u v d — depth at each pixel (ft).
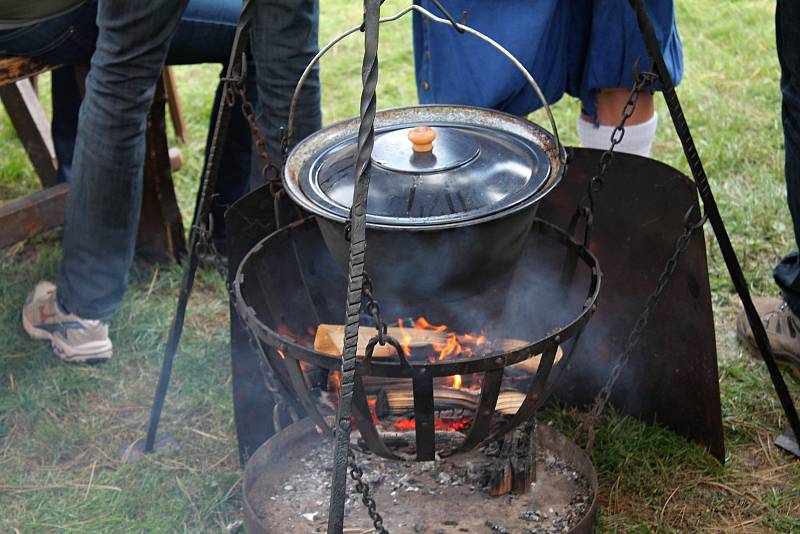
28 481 7.07
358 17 17.10
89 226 7.77
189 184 11.65
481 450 6.82
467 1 7.11
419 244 4.89
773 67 14.15
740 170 11.36
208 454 7.36
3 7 6.46
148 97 7.33
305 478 6.58
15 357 8.57
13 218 9.32
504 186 5.04
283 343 5.08
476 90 7.36
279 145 7.74
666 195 6.41
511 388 6.49
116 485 7.03
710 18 16.17
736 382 7.97
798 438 6.91
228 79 5.74
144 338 8.91
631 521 6.56
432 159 5.14
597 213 6.89
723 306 9.04
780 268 7.80
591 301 5.32
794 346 7.89
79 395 8.10
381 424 6.34
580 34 7.90
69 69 9.76
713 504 6.68
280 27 7.06
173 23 6.96
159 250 10.06
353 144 5.58
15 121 10.46
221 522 6.62
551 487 6.46
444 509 6.30
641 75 5.60
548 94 7.85
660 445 7.27
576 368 7.60
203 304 9.49
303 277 6.88
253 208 6.49
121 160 7.46
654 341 7.06
